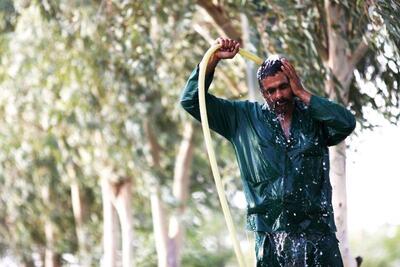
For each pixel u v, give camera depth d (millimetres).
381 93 18609
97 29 23891
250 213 11094
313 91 19078
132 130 30203
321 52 19203
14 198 37188
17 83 29359
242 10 20609
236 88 27219
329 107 10648
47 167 36031
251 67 24172
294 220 10906
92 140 31250
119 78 26375
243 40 21484
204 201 38906
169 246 35594
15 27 28312
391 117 18578
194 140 34938
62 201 40969
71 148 32438
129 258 35375
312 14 19031
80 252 40281
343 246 17984
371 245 63344
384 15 15672
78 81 27125
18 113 31406
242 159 11102
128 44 23609
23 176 36250
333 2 18500
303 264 10922
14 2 25703
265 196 10945
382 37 16422
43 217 39156
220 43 11055
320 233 10938
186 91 11188
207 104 11164
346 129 10695
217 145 33406
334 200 18109
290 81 10711
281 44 20344
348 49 18750
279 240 10945
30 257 41188
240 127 11141
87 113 29281
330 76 18734
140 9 22781
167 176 35812
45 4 24328
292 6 19188
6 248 42188
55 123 30016
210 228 47656
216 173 10984
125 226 35625
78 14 24406
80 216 39812
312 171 10891
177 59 27000
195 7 23109
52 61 27438
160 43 24109
